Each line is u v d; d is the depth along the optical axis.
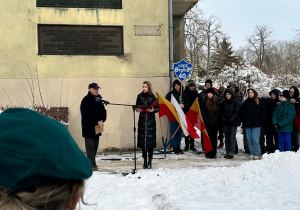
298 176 6.33
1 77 9.86
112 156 9.88
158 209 5.23
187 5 11.48
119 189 6.12
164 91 10.59
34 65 9.97
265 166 6.82
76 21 10.14
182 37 12.84
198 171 7.22
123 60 10.38
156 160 9.20
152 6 10.55
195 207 5.11
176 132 10.02
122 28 10.39
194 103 9.38
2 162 0.94
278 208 5.04
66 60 10.10
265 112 9.45
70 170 0.99
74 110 10.09
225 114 9.64
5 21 9.87
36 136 0.97
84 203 1.15
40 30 10.02
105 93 10.27
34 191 0.96
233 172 6.86
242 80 23.34
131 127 10.36
